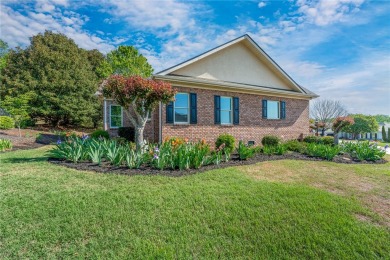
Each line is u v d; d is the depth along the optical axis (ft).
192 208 14.39
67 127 87.35
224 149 31.71
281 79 52.49
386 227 13.50
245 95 45.01
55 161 25.71
